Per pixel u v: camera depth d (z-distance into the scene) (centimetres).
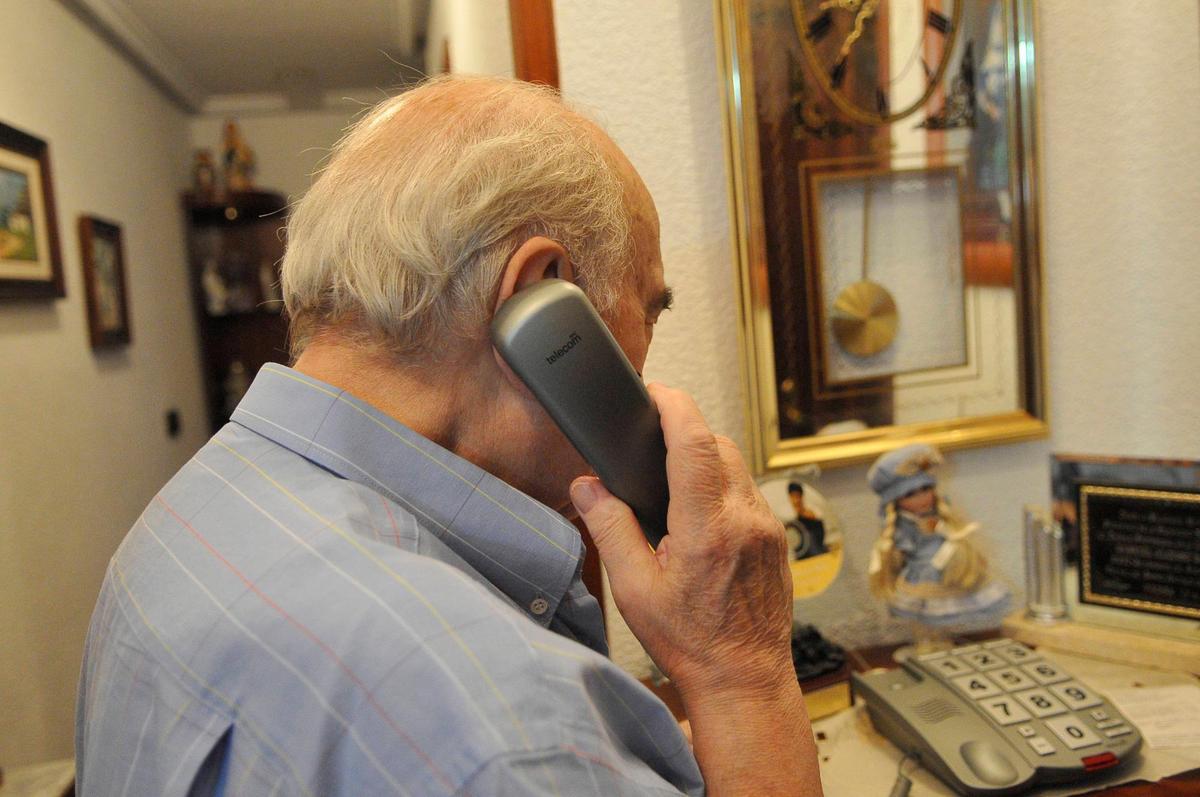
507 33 97
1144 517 88
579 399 46
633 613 46
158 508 46
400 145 47
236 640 36
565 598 50
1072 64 99
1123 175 101
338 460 45
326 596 36
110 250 261
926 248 97
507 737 32
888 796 70
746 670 45
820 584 94
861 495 100
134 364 289
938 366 98
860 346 95
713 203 93
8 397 191
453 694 33
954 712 73
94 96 268
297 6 290
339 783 34
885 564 92
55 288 214
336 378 48
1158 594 87
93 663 46
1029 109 96
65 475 220
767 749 44
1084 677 85
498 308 46
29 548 195
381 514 43
